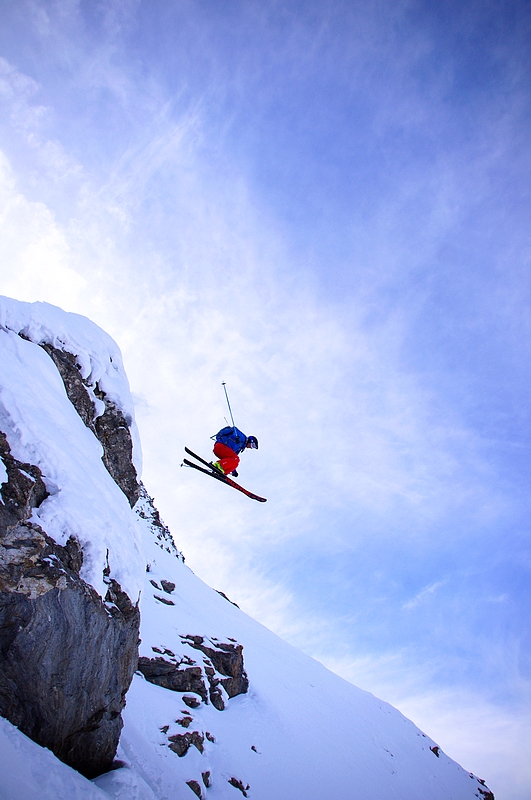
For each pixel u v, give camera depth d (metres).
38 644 5.38
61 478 6.17
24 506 5.58
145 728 12.40
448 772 34.12
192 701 16.34
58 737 5.66
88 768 6.25
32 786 4.41
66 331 8.09
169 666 17.03
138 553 7.37
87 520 6.22
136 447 9.12
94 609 6.06
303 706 26.09
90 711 6.10
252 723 18.58
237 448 11.31
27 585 5.32
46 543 5.62
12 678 5.20
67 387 7.86
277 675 29.00
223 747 14.84
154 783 7.62
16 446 5.85
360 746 25.86
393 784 23.23
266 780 14.82
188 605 27.69
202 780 12.09
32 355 7.22
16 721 5.21
